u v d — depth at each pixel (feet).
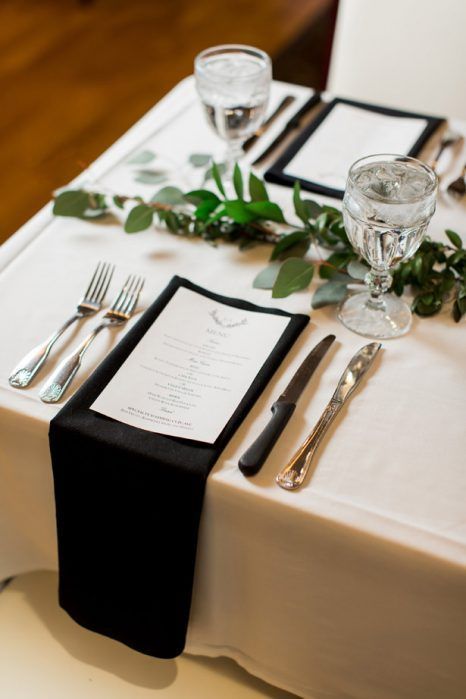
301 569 2.48
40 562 3.25
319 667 2.81
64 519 2.73
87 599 2.93
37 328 2.95
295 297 3.11
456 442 2.54
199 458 2.41
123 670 3.07
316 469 2.44
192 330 2.89
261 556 2.52
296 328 2.89
